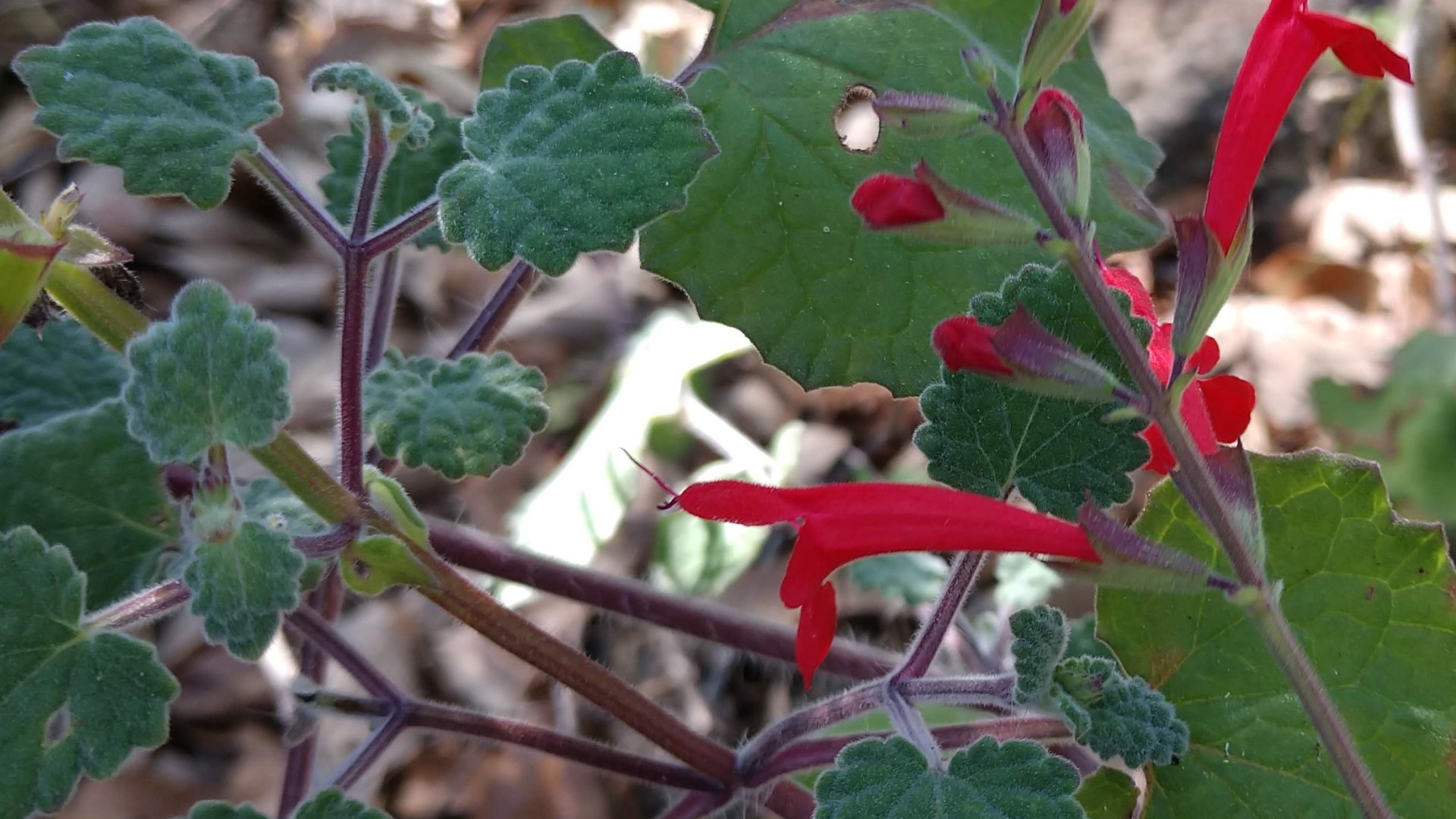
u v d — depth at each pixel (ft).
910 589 0.89
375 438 0.67
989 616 0.92
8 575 0.56
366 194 0.61
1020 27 0.75
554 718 1.03
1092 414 0.60
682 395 1.08
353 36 1.52
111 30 0.60
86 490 0.68
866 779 0.56
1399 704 0.65
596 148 0.57
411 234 0.60
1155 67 1.47
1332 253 1.42
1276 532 0.66
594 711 1.02
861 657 0.81
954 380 0.60
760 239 0.69
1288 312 1.36
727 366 1.29
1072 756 0.74
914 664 0.61
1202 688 0.66
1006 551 0.54
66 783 0.55
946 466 0.60
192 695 0.99
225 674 1.00
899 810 0.56
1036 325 0.52
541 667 0.62
